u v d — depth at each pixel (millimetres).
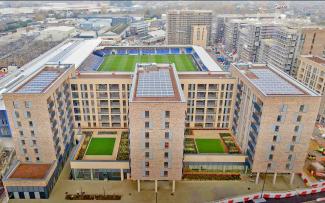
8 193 84125
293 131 83312
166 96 82000
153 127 79375
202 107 112250
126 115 114500
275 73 102438
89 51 171250
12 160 100125
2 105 109438
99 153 97250
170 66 112438
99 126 115938
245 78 96188
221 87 108938
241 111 100625
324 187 89375
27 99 82250
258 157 86938
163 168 85000
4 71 182750
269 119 81562
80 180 93375
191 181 92688
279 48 180375
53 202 83812
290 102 79375
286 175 96438
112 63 179125
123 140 105875
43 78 97375
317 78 137875
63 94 100000
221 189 89312
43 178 83375
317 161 101625
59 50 179375
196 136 108188
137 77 98688
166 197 85938
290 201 85438
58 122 94188
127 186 90938
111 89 110500
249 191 88438
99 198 85250
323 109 135500
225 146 101625
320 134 124875
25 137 87500
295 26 186000
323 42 169250
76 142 112312
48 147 89062
